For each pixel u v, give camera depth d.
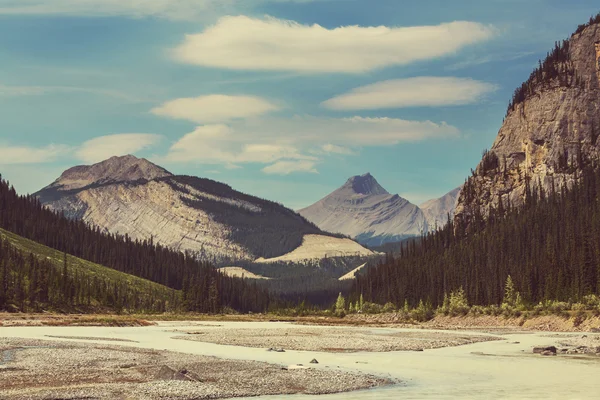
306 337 124.62
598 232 199.38
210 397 54.09
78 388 55.84
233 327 168.25
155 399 51.94
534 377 67.44
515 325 170.12
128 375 64.00
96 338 112.88
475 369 74.12
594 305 159.88
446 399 54.34
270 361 80.00
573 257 190.12
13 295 193.25
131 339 114.12
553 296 184.75
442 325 187.00
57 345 94.00
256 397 54.69
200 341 111.38
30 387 56.34
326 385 60.50
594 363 80.06
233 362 76.75
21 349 86.56
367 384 61.62
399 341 115.69
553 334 137.88
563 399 54.75
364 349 99.62
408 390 58.91
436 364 79.06
